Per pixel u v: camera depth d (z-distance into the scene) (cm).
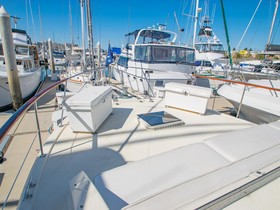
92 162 188
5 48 625
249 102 363
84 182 106
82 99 239
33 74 849
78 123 242
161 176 104
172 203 77
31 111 615
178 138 245
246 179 92
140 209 74
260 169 100
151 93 592
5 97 672
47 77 1410
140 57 666
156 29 744
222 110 590
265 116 354
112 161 191
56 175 167
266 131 153
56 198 141
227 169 100
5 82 660
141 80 607
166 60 667
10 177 295
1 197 252
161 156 121
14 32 948
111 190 98
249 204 78
